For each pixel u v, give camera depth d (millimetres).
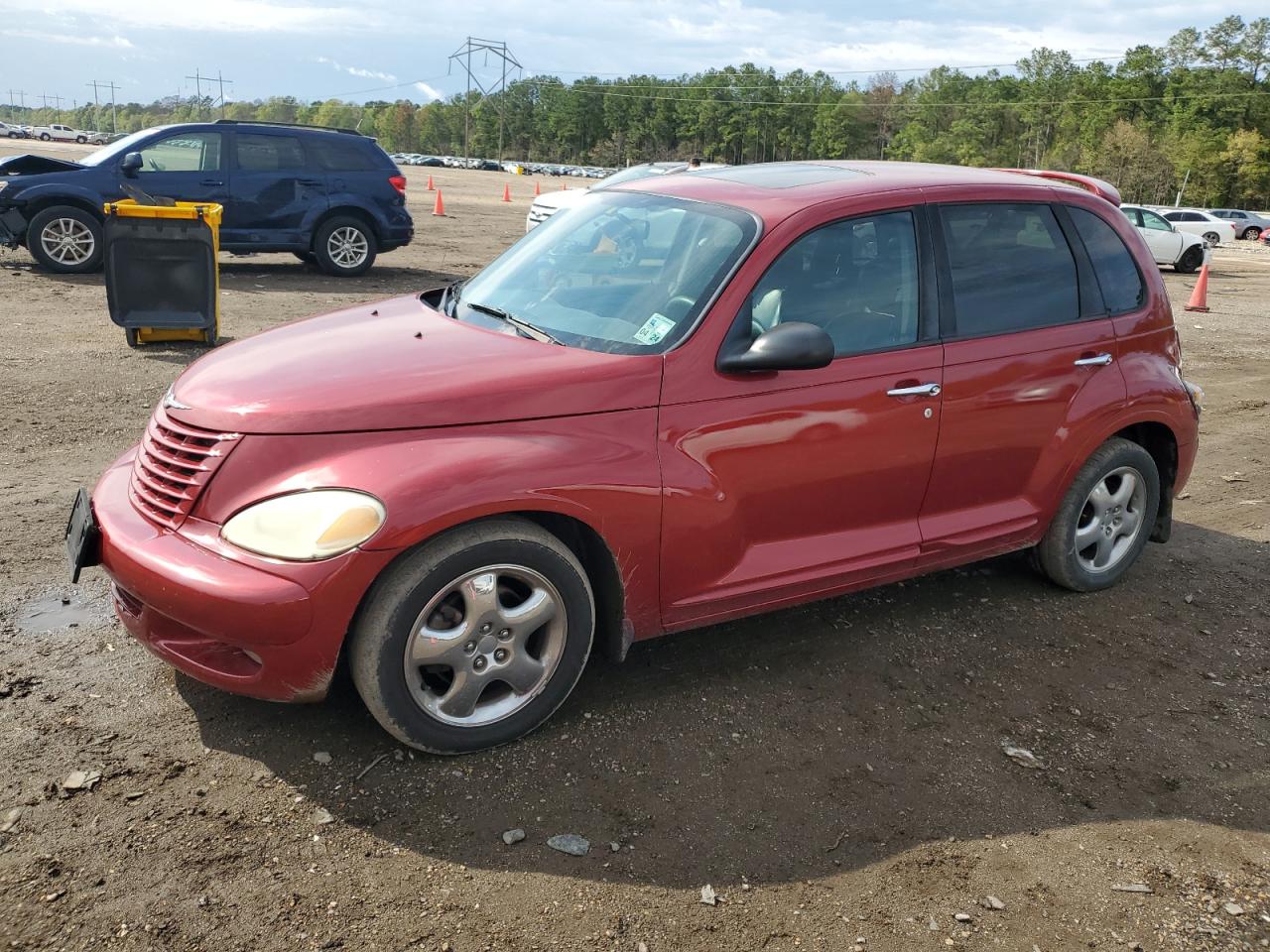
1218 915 2781
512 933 2533
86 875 2609
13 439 6117
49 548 4566
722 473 3500
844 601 4609
